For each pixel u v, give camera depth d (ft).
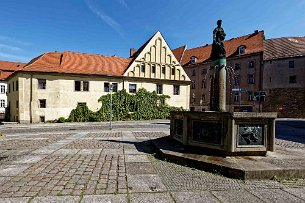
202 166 20.02
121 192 14.61
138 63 100.99
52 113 87.10
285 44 131.34
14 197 13.64
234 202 13.34
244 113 21.09
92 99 93.20
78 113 89.97
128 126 69.26
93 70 95.04
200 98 155.33
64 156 25.04
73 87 90.33
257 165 18.76
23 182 16.29
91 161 22.77
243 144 21.74
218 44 27.02
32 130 57.98
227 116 21.40
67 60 95.81
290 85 121.80
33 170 19.36
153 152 27.27
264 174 17.49
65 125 74.43
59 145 32.48
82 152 27.32
